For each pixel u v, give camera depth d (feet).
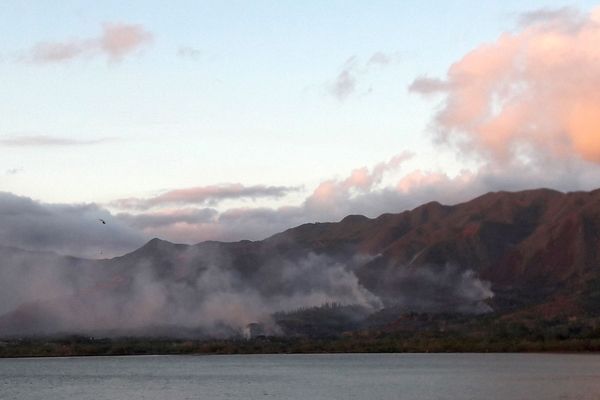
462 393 646.33
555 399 577.02
